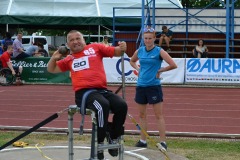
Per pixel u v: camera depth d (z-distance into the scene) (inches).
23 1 1018.1
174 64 310.0
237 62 786.8
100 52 249.6
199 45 885.2
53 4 1021.8
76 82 242.5
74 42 244.2
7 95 658.8
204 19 962.7
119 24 992.2
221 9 958.4
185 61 802.8
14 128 397.7
